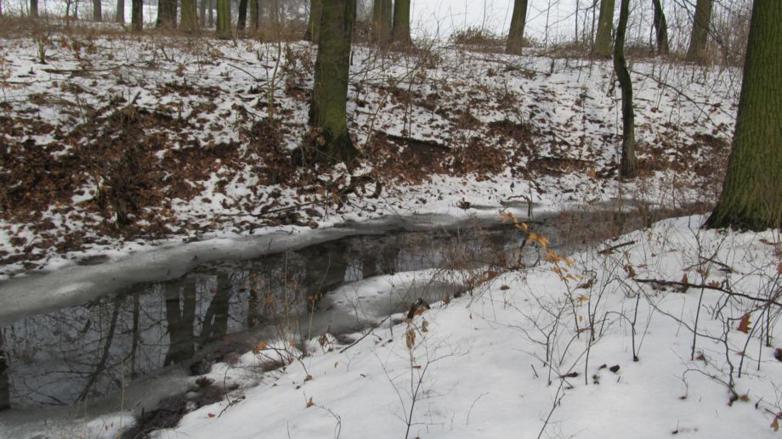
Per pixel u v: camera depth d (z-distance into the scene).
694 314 4.12
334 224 9.26
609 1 16.39
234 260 7.57
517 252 7.80
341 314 5.99
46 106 9.17
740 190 6.00
